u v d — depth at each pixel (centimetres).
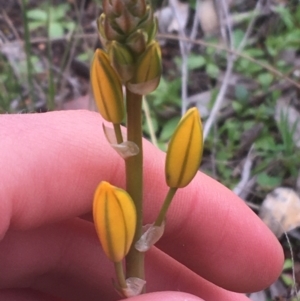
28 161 9
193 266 11
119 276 8
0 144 9
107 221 7
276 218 16
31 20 23
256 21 22
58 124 9
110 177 10
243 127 19
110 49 6
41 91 20
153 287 11
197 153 7
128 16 6
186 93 20
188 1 23
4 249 10
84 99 20
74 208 10
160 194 10
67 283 12
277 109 19
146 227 8
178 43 22
